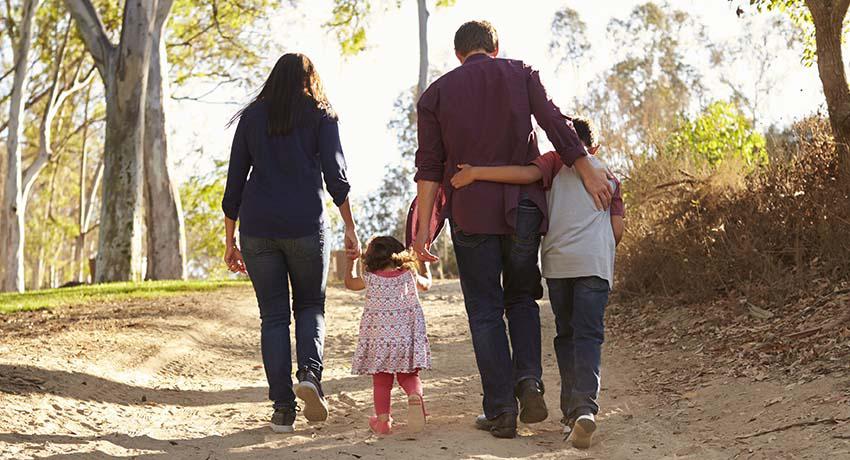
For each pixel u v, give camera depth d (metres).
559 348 4.88
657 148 10.63
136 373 6.66
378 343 4.91
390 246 5.11
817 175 7.95
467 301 4.75
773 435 4.30
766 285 7.59
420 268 5.43
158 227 22.17
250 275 4.95
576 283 4.59
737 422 4.71
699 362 6.48
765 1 10.17
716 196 9.07
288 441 4.57
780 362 5.74
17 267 29.64
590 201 4.64
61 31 32.44
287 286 5.00
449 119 4.66
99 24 21.33
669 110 36.16
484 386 4.66
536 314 4.82
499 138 4.62
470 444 4.46
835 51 8.00
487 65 4.68
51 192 42.31
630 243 10.08
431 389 6.35
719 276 8.38
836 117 7.98
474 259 4.65
